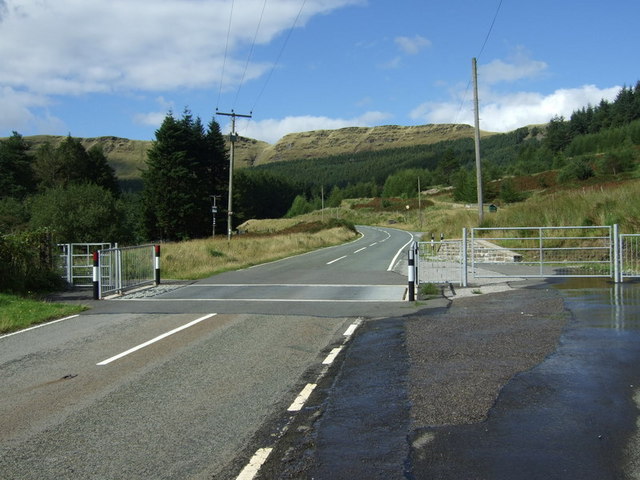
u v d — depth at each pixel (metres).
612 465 3.79
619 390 5.37
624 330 8.00
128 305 12.57
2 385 6.35
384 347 7.75
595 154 112.69
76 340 8.85
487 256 20.27
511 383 5.72
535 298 11.45
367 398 5.49
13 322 10.25
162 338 8.80
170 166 71.44
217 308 11.77
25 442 4.59
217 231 76.44
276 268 22.97
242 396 5.73
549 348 7.12
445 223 42.62
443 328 8.84
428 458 4.00
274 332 9.12
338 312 10.97
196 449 4.36
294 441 4.45
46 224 48.12
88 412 5.32
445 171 153.00
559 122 163.12
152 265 17.52
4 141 91.69
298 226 79.06
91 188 51.91
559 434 4.35
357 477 3.74
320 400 5.51
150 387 6.12
